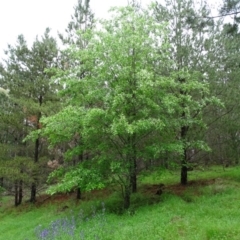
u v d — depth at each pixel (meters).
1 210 22.73
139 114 13.88
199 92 15.89
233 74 16.41
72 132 14.38
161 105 14.15
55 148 22.72
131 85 13.92
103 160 14.16
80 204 17.56
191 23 12.95
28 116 21.08
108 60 14.07
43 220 16.08
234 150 17.75
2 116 20.97
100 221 12.16
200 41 16.20
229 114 16.69
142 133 14.18
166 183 18.14
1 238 14.59
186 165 15.48
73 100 15.10
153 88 13.72
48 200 21.47
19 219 18.27
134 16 14.41
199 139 16.34
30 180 20.50
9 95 22.53
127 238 10.00
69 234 11.44
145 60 14.62
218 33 16.31
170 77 14.84
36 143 21.58
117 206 14.88
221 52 16.20
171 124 14.18
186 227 10.20
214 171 20.08
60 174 15.36
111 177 14.30
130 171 14.19
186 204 13.00
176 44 16.25
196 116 16.28
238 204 11.96
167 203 13.27
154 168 15.05
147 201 14.50
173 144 13.71
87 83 14.29
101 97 13.95
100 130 13.57
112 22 14.59
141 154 13.95
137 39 13.50
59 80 15.04
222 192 13.98
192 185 16.33
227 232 9.25
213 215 11.32
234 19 11.89
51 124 13.86
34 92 21.41
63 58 21.56
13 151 22.17
